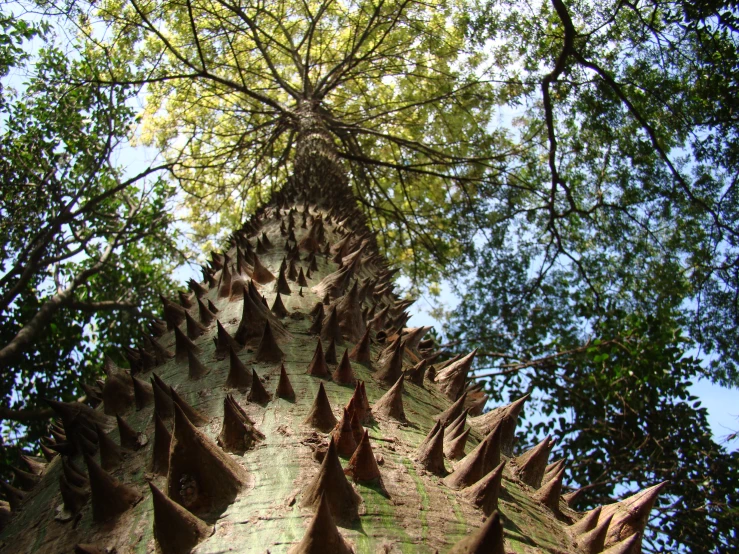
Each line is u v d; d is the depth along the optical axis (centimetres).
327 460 186
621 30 1116
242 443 220
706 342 1112
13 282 1138
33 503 264
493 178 1462
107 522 200
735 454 869
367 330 318
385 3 1303
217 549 166
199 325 366
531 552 189
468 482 215
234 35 1245
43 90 1092
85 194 1220
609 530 234
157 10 1127
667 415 939
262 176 1523
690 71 1086
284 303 373
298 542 166
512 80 1263
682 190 1201
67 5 889
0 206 1093
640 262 1280
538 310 1374
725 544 818
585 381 1027
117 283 1280
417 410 284
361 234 693
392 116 1485
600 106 1205
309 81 1360
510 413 317
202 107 1462
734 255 1154
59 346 1093
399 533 178
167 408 258
